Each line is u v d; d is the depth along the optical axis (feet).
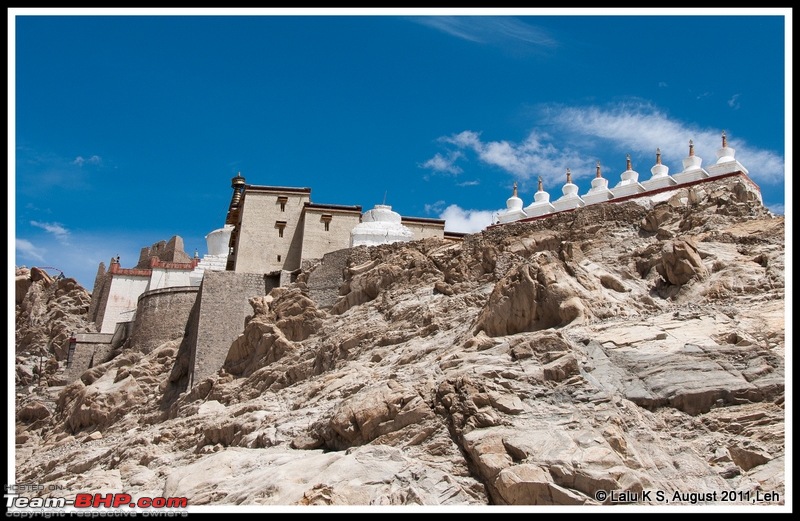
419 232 205.46
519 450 81.92
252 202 197.36
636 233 133.49
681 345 94.22
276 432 106.42
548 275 110.93
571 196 165.17
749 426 82.99
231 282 171.01
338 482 84.94
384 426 94.02
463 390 92.27
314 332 152.76
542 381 91.71
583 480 77.05
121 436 150.30
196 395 152.66
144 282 224.33
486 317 112.88
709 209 130.41
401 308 142.00
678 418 85.92
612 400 87.35
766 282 107.24
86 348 202.18
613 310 109.40
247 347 155.02
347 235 191.21
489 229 151.12
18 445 174.60
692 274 112.88
